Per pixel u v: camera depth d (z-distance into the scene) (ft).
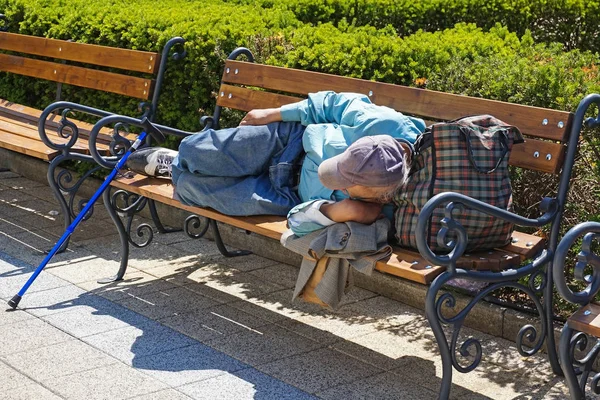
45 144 17.61
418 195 12.14
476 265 11.91
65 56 21.36
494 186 12.10
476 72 15.65
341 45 18.20
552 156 12.47
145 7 23.08
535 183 15.16
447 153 11.98
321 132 13.89
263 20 21.18
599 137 14.35
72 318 15.07
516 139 12.44
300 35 18.98
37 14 24.03
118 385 12.58
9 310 15.35
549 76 14.78
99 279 17.04
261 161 14.48
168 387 12.57
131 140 19.13
